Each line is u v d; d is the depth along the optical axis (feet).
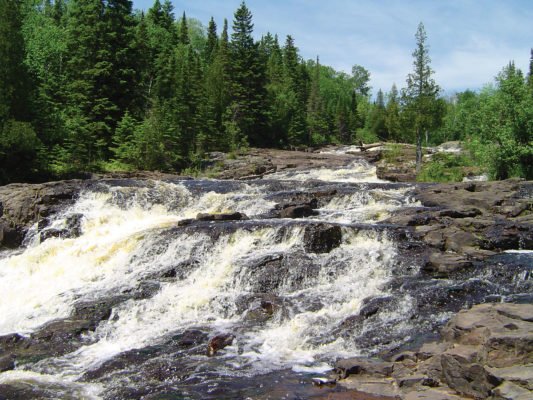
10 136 105.70
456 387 28.66
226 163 161.79
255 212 79.00
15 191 83.25
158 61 206.69
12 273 64.85
